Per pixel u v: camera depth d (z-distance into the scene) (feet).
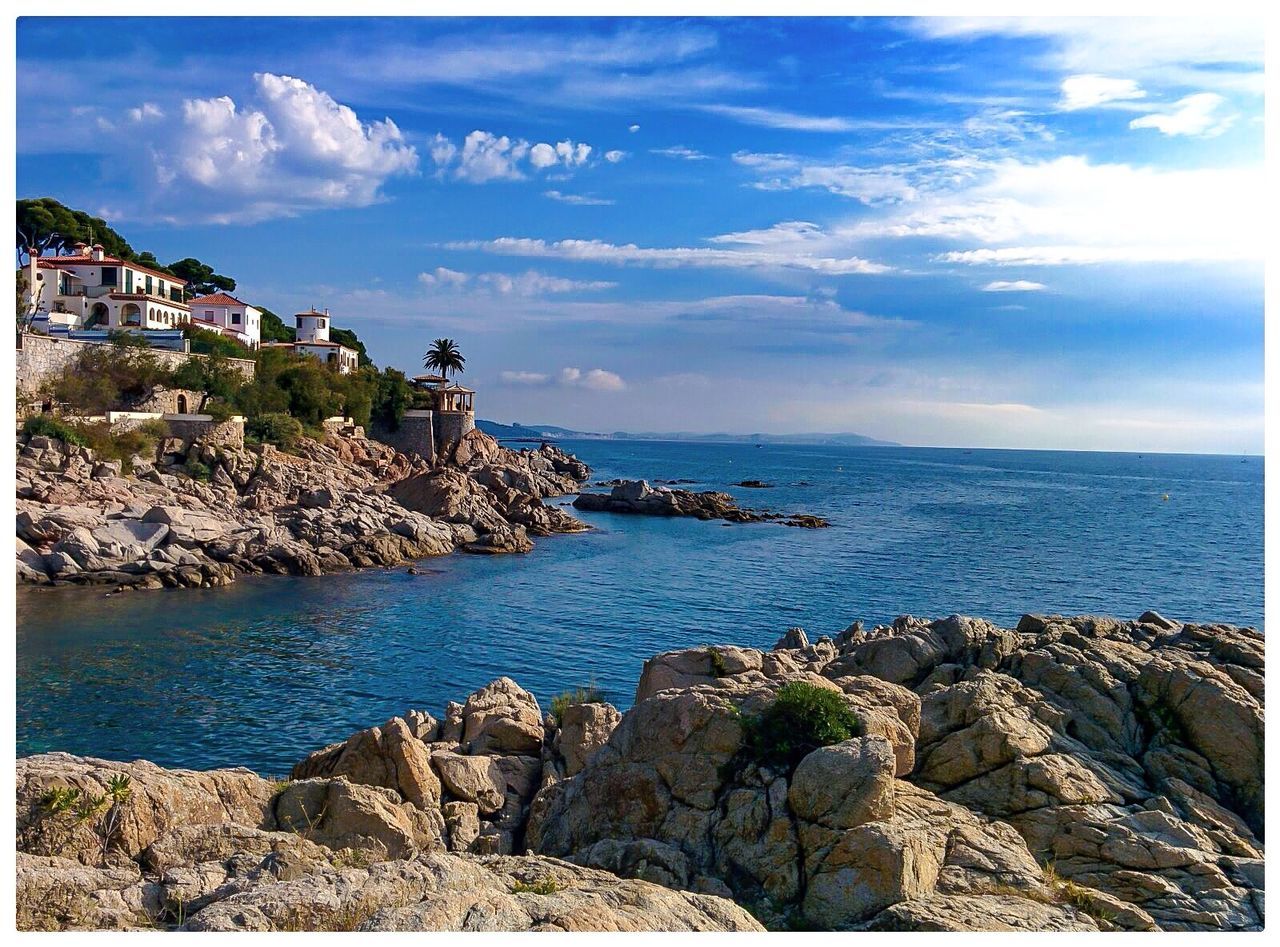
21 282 300.40
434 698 120.37
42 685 119.96
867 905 42.57
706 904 37.42
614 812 53.98
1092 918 42.01
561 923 31.91
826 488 571.69
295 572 208.23
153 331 320.91
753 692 57.00
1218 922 43.52
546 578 216.74
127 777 45.03
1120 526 354.33
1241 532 333.21
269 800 51.31
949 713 63.46
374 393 388.98
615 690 126.62
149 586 181.68
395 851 50.24
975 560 253.65
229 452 260.83
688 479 631.56
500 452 454.40
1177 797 58.29
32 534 186.60
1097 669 69.05
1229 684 65.31
